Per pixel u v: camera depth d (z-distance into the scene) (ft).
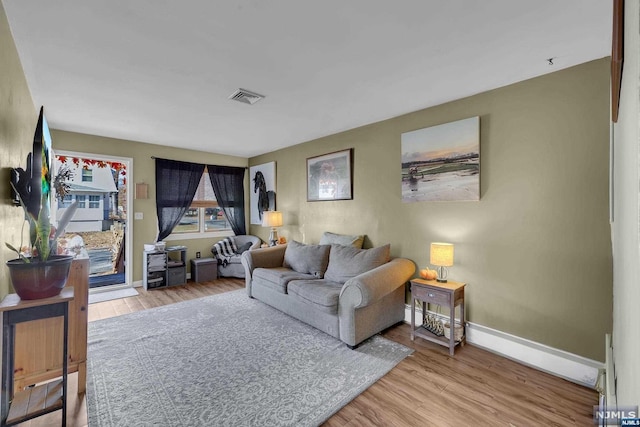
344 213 13.14
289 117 11.19
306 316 10.12
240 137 14.21
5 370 4.91
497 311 8.52
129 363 7.74
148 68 7.35
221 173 18.04
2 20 5.05
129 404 6.15
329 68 7.40
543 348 7.65
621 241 3.23
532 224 7.88
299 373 7.30
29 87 8.18
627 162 2.39
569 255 7.32
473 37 6.09
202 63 7.13
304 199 15.21
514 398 6.44
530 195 7.91
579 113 7.18
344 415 5.92
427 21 5.58
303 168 15.26
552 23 5.61
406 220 10.78
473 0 5.01
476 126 8.84
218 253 17.37
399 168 11.00
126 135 13.70
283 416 5.83
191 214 17.47
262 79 8.01
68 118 11.13
